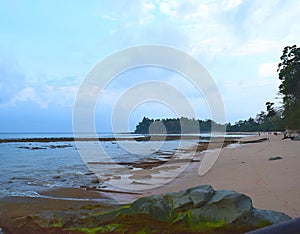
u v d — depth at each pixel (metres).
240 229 4.80
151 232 5.20
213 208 5.10
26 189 10.47
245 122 125.12
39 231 5.64
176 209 5.27
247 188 8.27
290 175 9.66
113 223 5.51
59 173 14.95
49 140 70.06
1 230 5.91
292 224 2.08
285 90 42.03
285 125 43.22
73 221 5.74
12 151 34.16
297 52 43.03
